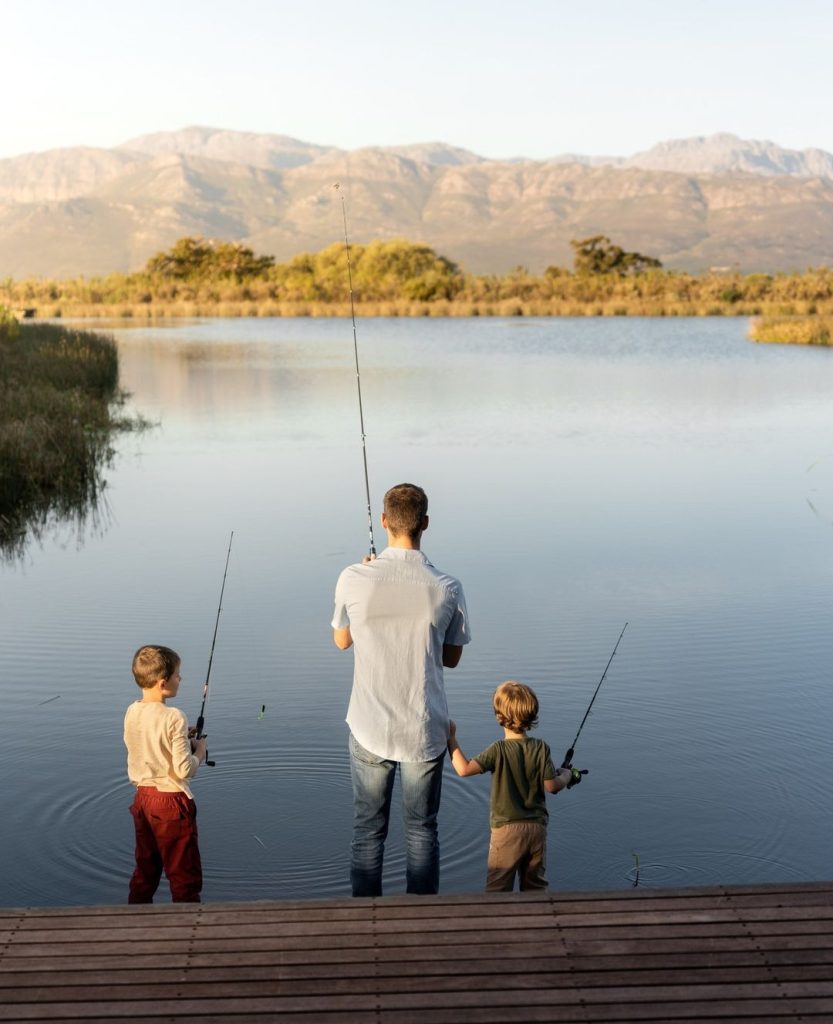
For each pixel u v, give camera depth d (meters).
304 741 5.39
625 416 18.62
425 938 2.95
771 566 8.68
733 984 2.73
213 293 71.25
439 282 68.75
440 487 12.17
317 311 63.09
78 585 8.30
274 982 2.76
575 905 3.11
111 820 4.56
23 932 2.99
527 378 25.94
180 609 7.65
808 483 12.30
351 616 3.52
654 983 2.74
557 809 4.61
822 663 6.40
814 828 4.45
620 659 6.51
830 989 2.70
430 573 3.50
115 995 2.71
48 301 70.19
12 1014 2.63
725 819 4.52
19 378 19.14
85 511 11.12
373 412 19.39
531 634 7.00
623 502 11.28
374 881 3.58
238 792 4.82
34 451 12.66
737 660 6.47
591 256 82.69
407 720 3.48
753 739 5.32
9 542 9.79
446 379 25.70
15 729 5.52
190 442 15.89
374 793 3.55
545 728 5.50
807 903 3.10
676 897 3.14
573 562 8.82
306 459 14.27
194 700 5.95
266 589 8.15
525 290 67.88
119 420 17.91
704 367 28.84
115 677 6.29
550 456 14.34
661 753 5.17
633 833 4.42
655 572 8.52
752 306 59.88
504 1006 2.66
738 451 14.67
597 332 45.66
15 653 6.69
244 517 10.73
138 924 3.03
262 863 4.22
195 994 2.71
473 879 4.05
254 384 24.66
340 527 10.24
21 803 4.71
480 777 4.91
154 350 35.84
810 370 27.83
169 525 10.41
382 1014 2.63
